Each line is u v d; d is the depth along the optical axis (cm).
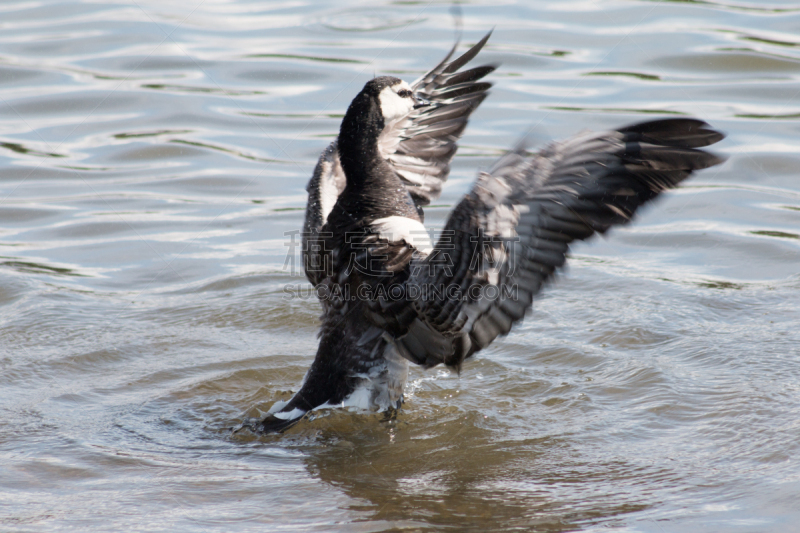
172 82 2033
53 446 855
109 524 700
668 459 798
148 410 945
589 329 1126
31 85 2020
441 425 907
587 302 1209
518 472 790
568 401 946
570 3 2492
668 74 1984
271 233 1463
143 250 1409
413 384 1021
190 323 1180
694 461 790
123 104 1930
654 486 747
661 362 1013
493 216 747
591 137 741
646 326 1111
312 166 1675
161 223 1496
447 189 1555
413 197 1127
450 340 866
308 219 1020
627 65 2025
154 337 1133
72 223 1491
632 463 796
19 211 1530
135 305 1238
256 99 1942
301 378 1034
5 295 1257
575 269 1330
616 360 1031
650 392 943
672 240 1409
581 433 867
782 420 850
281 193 1598
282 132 1798
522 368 1045
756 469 764
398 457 834
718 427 850
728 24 2245
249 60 2131
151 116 1880
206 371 1047
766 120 1742
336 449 856
